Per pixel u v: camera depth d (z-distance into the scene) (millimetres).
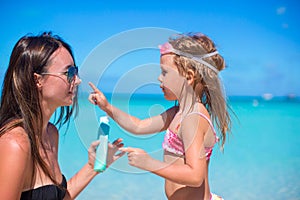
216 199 2629
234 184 7254
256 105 36000
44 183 2057
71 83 2021
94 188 6504
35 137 1968
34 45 1996
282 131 15344
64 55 2041
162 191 6375
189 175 2205
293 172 8250
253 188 6996
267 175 7980
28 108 1955
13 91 1979
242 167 8664
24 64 1972
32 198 1990
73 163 7582
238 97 44469
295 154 10414
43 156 2154
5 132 1897
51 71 1990
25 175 1913
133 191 6352
